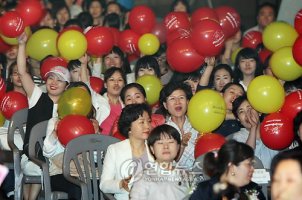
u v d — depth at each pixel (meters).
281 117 7.97
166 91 8.31
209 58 9.19
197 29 8.94
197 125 8.14
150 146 7.04
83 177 7.97
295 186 4.93
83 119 8.05
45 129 8.45
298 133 7.21
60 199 8.27
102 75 10.48
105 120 9.06
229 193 6.02
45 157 8.40
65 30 10.17
